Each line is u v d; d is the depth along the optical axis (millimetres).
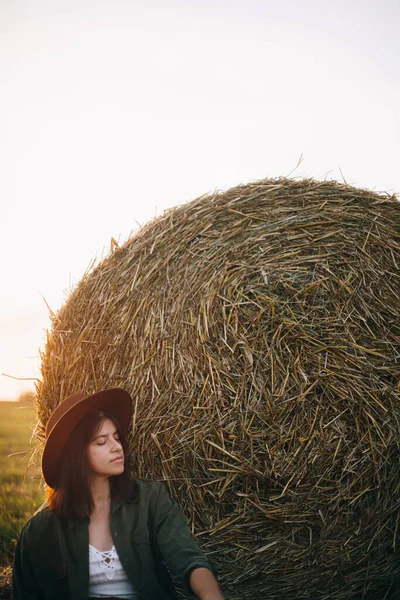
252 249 3342
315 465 3055
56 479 2488
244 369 3086
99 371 3389
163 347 3211
